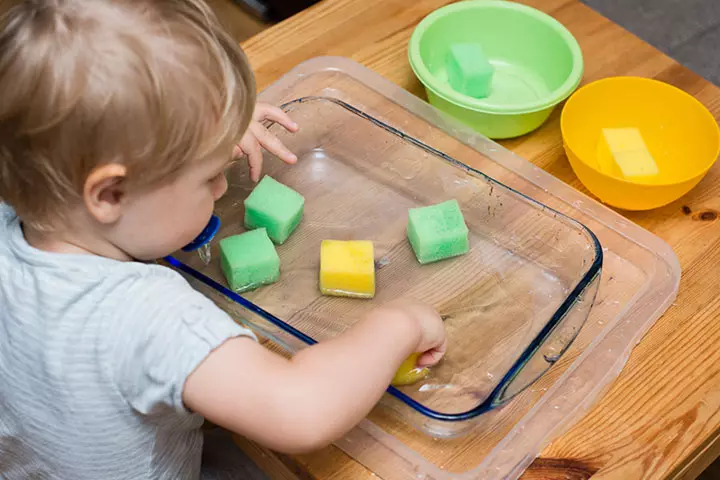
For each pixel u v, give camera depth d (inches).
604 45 42.2
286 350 30.9
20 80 21.7
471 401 29.9
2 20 22.2
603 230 35.4
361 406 25.8
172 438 29.2
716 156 35.1
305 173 37.8
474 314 32.8
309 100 38.6
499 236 35.4
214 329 24.1
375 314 28.4
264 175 37.3
